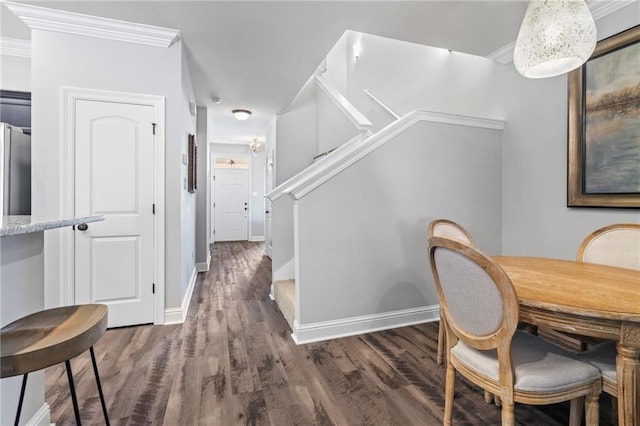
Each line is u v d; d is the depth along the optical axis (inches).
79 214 96.8
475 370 48.5
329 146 177.6
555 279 55.9
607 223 91.7
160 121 103.7
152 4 87.8
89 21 94.0
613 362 48.1
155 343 90.4
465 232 86.8
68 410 60.7
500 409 62.2
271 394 66.7
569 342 91.1
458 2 90.5
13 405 46.9
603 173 91.4
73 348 36.7
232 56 120.3
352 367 77.7
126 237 101.2
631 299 44.8
